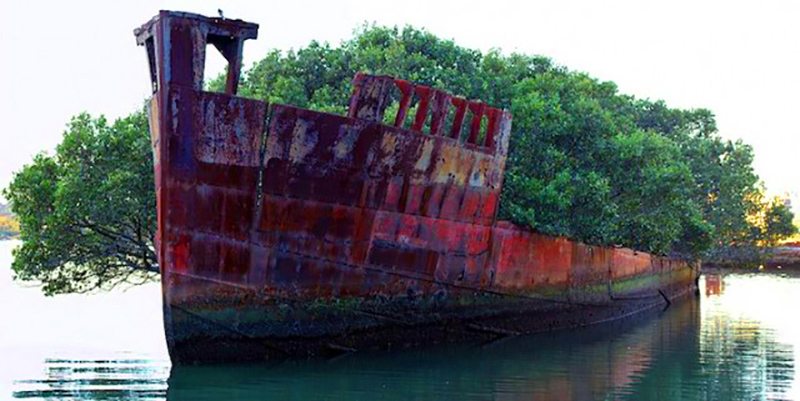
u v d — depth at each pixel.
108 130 22.34
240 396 14.21
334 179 16.48
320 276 16.80
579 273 24.81
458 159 18.72
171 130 15.05
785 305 31.98
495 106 26.34
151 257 22.72
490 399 14.56
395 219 17.69
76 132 21.95
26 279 22.58
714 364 18.17
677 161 30.89
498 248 20.81
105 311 27.81
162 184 15.16
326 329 17.14
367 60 28.14
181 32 15.07
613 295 27.30
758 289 41.12
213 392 14.44
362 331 17.80
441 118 18.31
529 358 18.61
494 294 20.94
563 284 23.86
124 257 22.84
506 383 15.91
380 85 17.08
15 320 25.12
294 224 16.27
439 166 18.23
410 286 18.42
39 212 22.17
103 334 22.19
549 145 24.86
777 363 18.36
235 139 15.43
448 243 19.09
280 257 16.25
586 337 22.38
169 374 16.06
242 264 15.90
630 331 23.86
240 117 15.41
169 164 15.10
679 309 30.95
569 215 24.62
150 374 16.27
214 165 15.35
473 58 30.12
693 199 40.91
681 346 20.73
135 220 21.88
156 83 16.08
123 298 32.31
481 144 22.47
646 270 30.94
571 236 24.33
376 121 16.72
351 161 16.56
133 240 22.30
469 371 16.92
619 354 19.39
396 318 18.30
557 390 15.37
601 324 25.86
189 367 16.14
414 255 18.33
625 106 39.50
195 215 15.39
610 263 27.03
